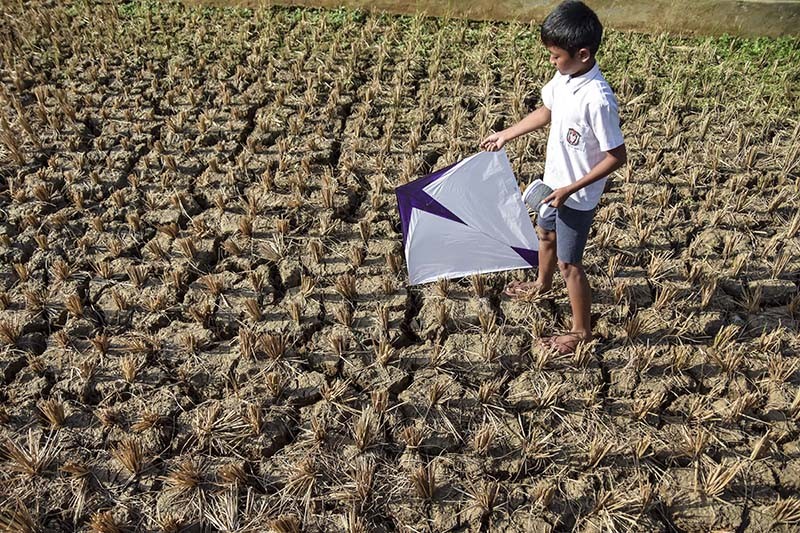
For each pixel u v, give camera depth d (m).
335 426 3.29
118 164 4.90
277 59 6.10
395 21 6.54
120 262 4.18
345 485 3.04
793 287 3.97
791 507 2.87
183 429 3.28
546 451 3.17
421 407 3.37
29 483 3.05
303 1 6.83
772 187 4.69
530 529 2.91
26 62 5.88
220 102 5.55
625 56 6.08
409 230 3.30
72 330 3.75
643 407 3.28
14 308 3.87
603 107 2.71
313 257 4.20
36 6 6.86
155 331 3.79
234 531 2.89
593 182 2.87
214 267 4.18
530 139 5.12
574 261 3.24
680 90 5.58
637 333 3.68
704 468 3.10
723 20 6.29
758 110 5.36
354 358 3.63
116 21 6.54
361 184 4.80
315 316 3.86
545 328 3.77
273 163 4.97
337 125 5.33
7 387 3.46
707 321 3.78
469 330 3.77
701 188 4.74
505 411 3.36
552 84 2.98
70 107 5.32
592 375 3.51
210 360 3.60
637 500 2.96
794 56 6.02
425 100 5.56
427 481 2.99
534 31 6.45
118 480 3.08
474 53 6.14
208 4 6.90
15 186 4.69
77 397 3.43
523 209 3.32
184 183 4.78
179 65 5.98
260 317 3.83
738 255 4.17
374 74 5.91
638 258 4.20
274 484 3.08
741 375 3.48
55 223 4.39
